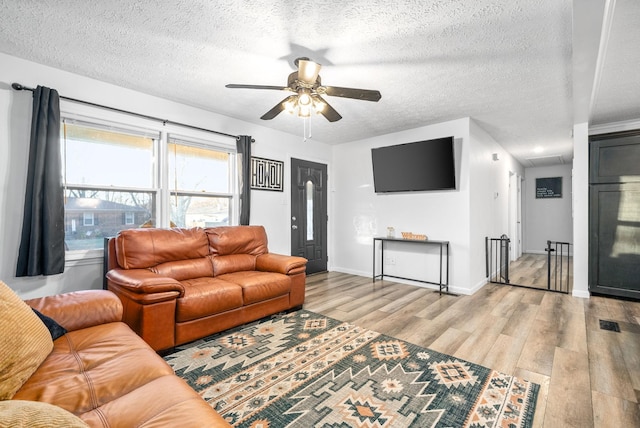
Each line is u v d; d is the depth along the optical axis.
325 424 1.54
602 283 3.74
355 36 2.14
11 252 2.48
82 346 1.45
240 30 2.10
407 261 4.54
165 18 1.97
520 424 1.53
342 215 5.42
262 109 3.70
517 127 4.34
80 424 0.72
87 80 2.85
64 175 2.79
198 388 1.84
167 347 2.23
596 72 2.46
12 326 1.16
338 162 5.48
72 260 2.78
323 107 2.57
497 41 2.19
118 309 1.81
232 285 2.66
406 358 2.20
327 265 5.47
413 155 4.30
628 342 2.45
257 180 4.29
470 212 3.97
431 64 2.53
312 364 2.12
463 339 2.53
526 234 8.09
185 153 3.62
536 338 2.54
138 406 1.02
